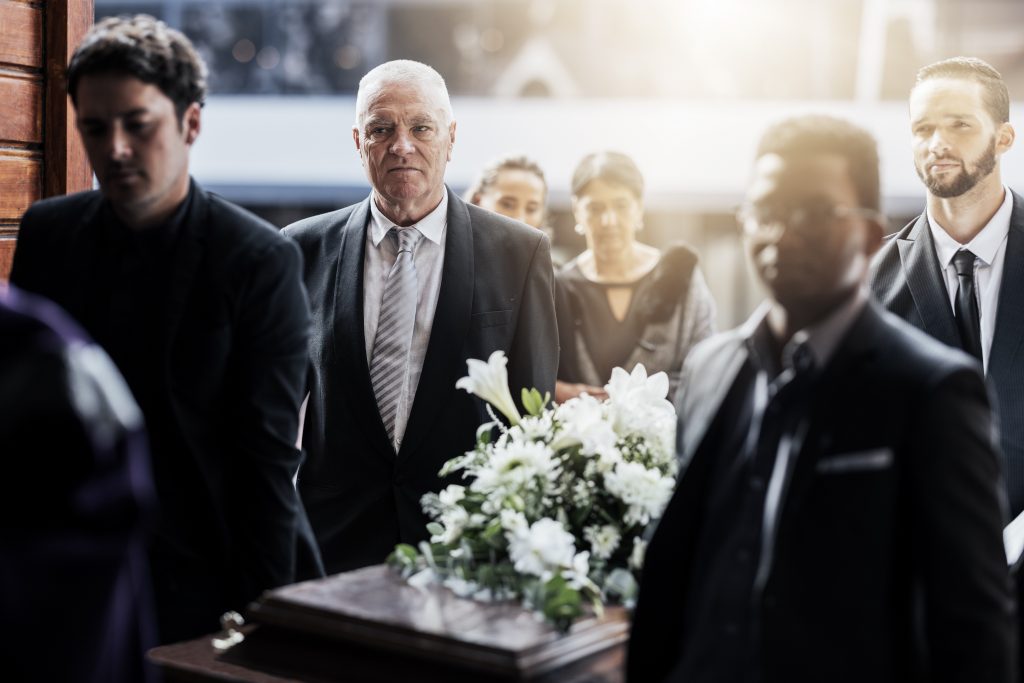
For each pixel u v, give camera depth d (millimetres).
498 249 3414
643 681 1985
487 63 13266
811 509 1754
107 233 2461
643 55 12836
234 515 2500
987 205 3324
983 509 1712
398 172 3271
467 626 2096
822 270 1785
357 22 13383
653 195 12625
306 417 3359
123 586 1678
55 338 1635
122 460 1628
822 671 1730
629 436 2600
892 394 1737
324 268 3402
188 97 2348
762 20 12617
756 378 1917
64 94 3590
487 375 2615
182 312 2432
